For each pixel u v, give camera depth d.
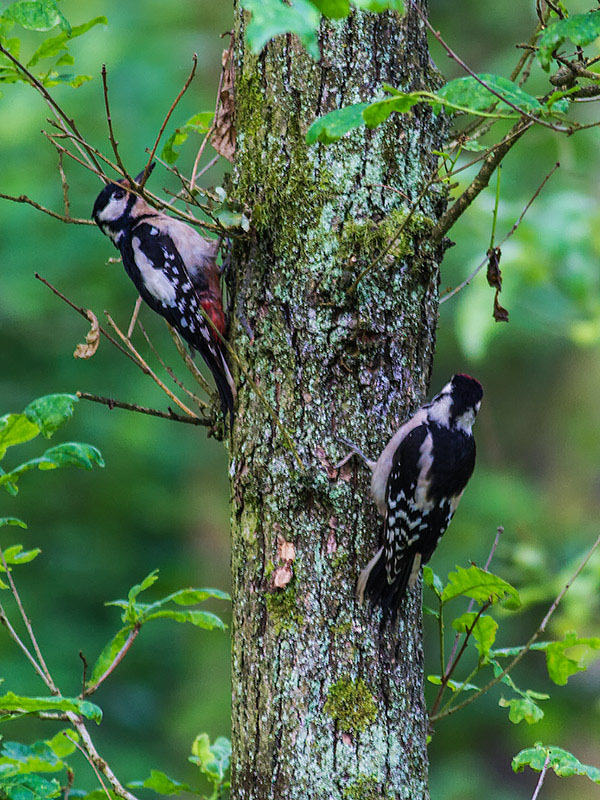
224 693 20.09
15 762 6.94
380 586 7.34
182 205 15.44
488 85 5.80
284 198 7.45
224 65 8.47
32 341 19.89
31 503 19.95
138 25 20.44
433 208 7.71
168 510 20.58
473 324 14.46
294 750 7.08
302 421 7.38
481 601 7.71
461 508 20.03
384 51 7.46
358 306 7.38
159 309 10.42
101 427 19.39
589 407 22.44
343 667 7.17
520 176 18.16
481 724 19.67
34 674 18.58
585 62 7.26
